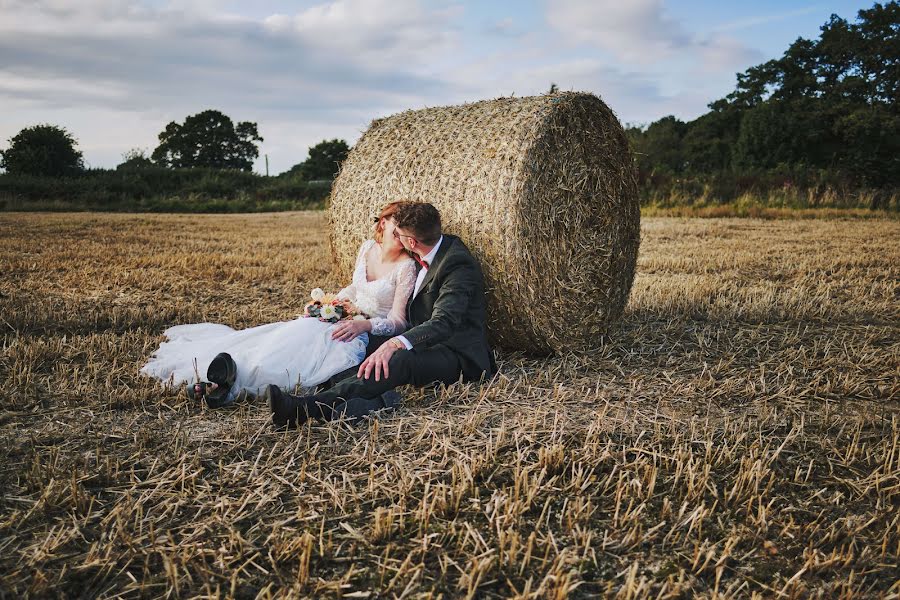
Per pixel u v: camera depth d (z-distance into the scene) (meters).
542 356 4.60
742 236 12.34
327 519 2.35
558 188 4.36
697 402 3.65
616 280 5.02
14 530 2.23
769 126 39.75
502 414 3.35
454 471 2.65
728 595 1.99
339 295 3.79
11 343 4.38
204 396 3.34
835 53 48.19
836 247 10.48
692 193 22.17
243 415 3.25
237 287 6.86
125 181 31.84
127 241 11.09
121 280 7.00
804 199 20.67
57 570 2.03
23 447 2.86
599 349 4.75
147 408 3.33
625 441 3.07
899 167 36.91
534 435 3.06
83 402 3.38
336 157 63.78
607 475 2.73
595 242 4.75
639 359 4.48
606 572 2.10
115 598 1.92
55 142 41.00
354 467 2.74
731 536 2.30
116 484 2.55
